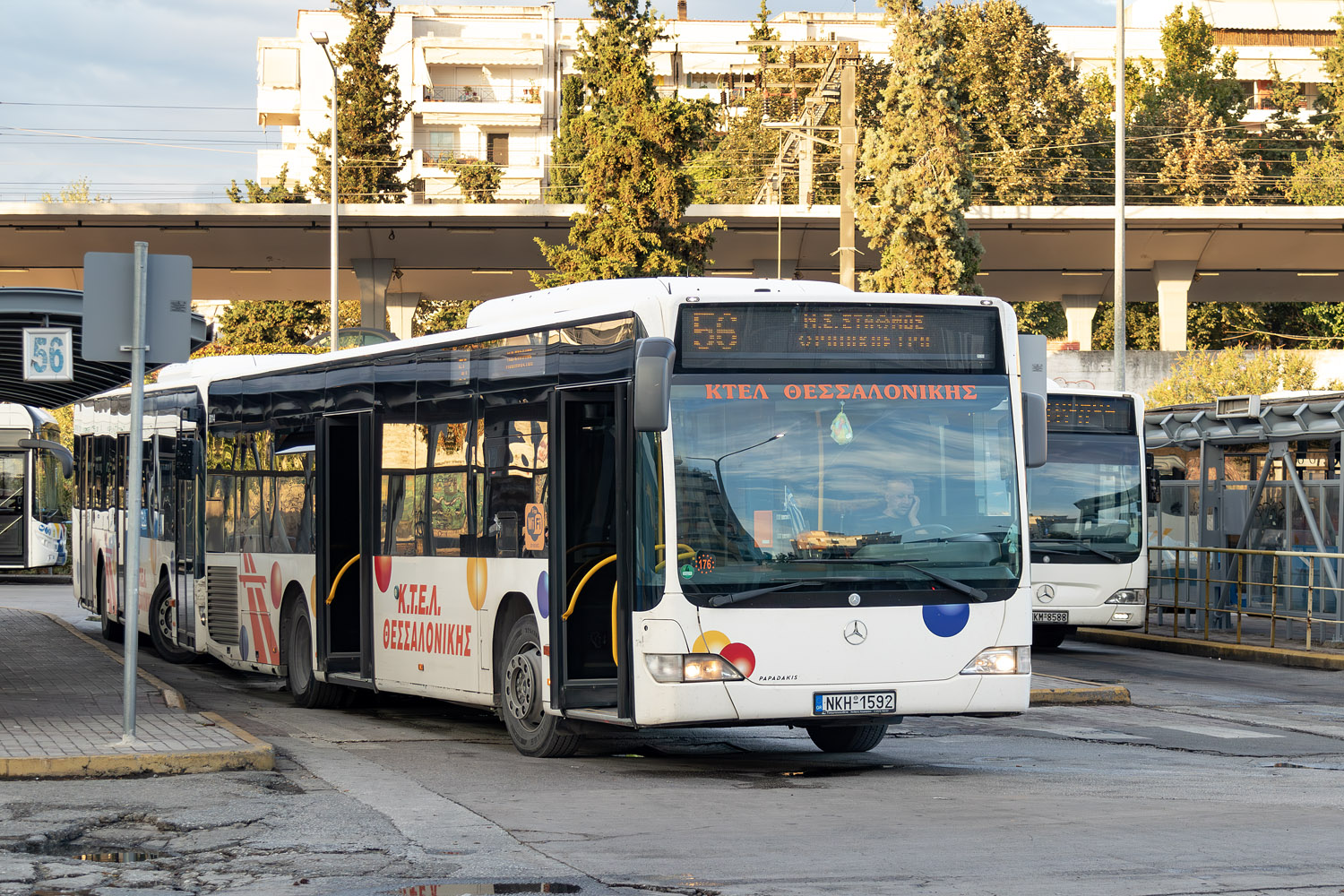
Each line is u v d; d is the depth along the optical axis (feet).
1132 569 86.69
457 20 397.19
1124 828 32.07
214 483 66.18
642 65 128.06
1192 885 26.25
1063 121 270.26
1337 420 85.10
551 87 396.78
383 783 38.06
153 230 169.99
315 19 400.26
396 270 181.47
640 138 126.93
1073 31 424.87
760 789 37.65
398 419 50.42
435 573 47.75
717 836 31.14
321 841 30.63
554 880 27.07
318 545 55.01
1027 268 187.62
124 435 80.89
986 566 40.01
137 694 53.36
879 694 38.83
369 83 254.68
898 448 39.81
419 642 48.70
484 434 45.21
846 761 43.91
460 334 46.88
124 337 40.65
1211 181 270.46
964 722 54.44
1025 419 41.34
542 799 35.83
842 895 25.67
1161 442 103.71
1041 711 58.85
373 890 26.48
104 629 85.25
